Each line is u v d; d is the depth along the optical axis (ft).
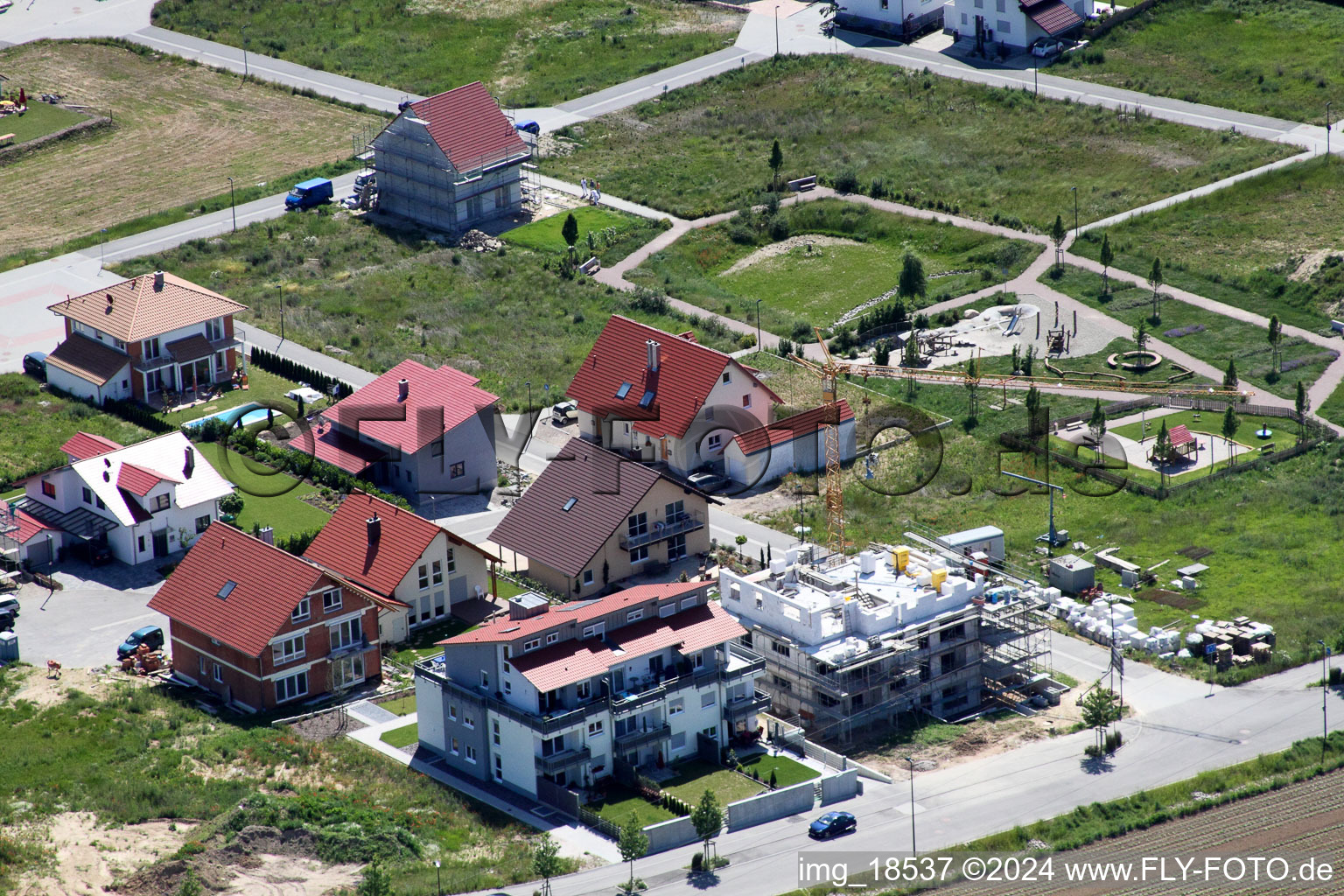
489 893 460.14
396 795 511.40
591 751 514.68
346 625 576.20
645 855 481.46
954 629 575.79
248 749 530.68
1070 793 519.19
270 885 460.55
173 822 491.72
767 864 479.41
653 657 528.63
